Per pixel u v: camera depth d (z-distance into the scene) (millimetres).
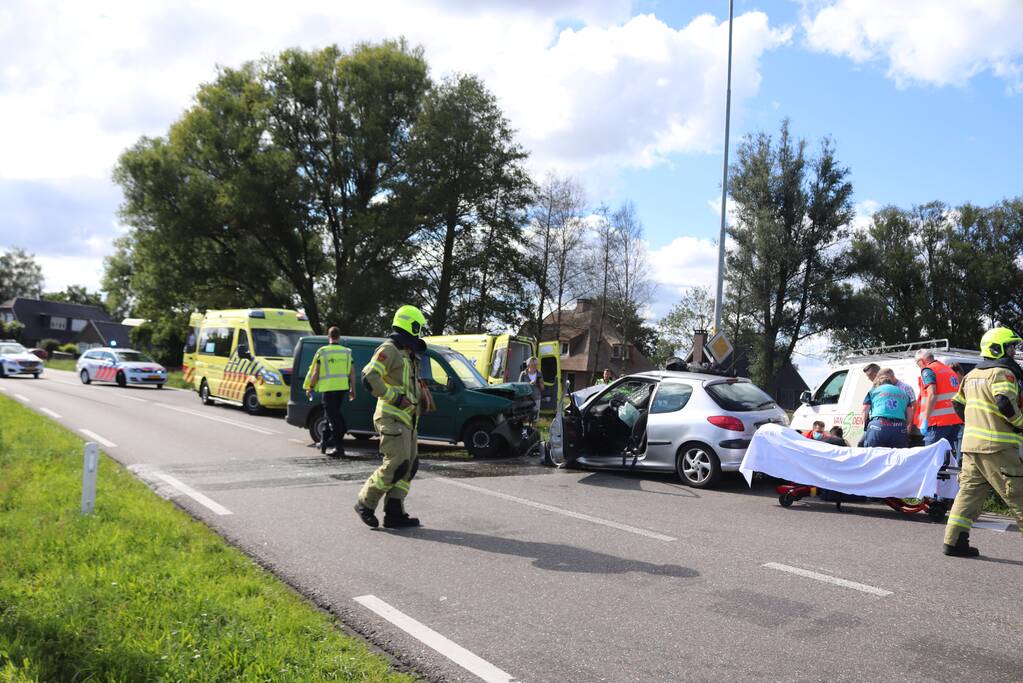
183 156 36156
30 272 106188
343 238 36969
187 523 6629
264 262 37625
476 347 21406
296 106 37438
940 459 8070
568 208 43250
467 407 12414
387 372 6781
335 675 3678
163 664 3623
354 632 4434
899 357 10773
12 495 7305
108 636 3906
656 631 4488
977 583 5629
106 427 14328
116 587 4648
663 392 10633
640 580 5492
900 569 5984
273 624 4238
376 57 37062
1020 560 6371
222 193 34312
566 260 43406
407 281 36719
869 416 9117
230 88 37719
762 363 38281
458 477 10023
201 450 11648
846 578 5680
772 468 8812
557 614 4750
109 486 7988
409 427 6895
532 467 11273
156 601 4457
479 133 37281
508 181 38906
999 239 51969
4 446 10531
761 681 3832
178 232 34938
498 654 4109
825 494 8859
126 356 29234
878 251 40219
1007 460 6227
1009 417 6098
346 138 36812
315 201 37125
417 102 38312
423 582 5348
